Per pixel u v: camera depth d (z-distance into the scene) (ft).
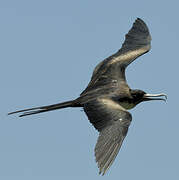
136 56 65.57
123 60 64.85
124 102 60.85
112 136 54.60
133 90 62.03
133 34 68.23
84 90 60.95
